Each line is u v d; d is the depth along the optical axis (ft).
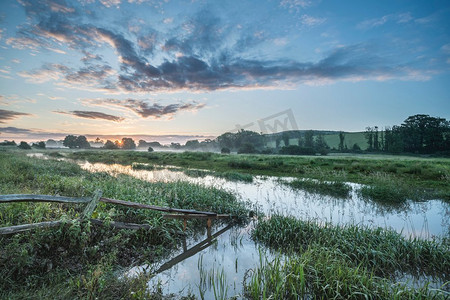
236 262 18.29
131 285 14.57
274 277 15.61
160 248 21.09
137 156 150.61
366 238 22.57
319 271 16.38
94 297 12.76
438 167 71.26
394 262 19.16
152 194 32.30
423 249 20.42
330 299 14.11
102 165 100.73
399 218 31.65
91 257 17.47
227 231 27.58
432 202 40.37
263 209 35.40
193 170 81.41
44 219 19.31
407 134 334.85
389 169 70.79
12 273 14.01
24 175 39.65
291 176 69.82
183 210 24.23
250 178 63.46
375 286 15.20
